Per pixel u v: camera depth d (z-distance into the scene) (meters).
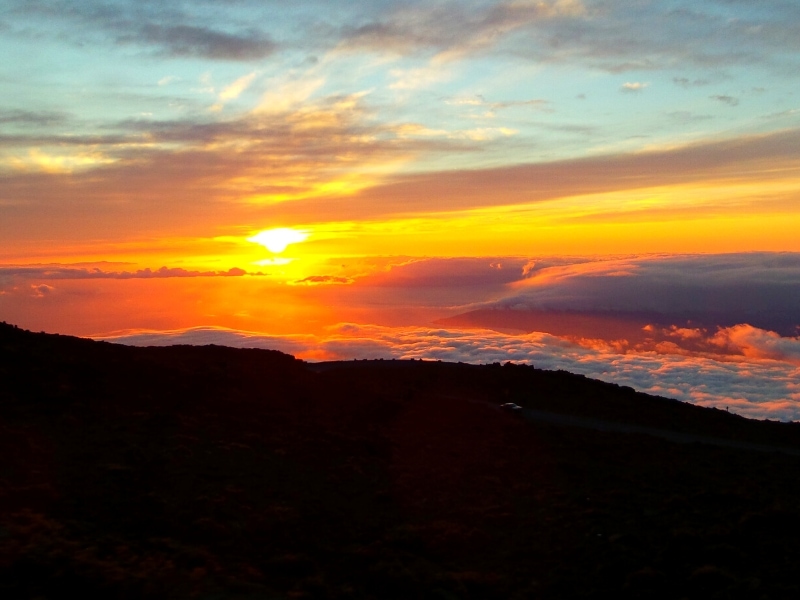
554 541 13.92
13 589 8.59
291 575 11.32
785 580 12.09
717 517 15.54
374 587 11.24
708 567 12.06
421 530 14.02
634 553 13.07
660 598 11.34
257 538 12.72
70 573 9.09
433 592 11.03
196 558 10.77
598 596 11.44
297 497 15.45
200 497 13.97
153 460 16.08
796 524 14.84
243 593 9.82
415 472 18.73
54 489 13.45
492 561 12.98
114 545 10.86
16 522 11.04
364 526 14.26
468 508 15.80
